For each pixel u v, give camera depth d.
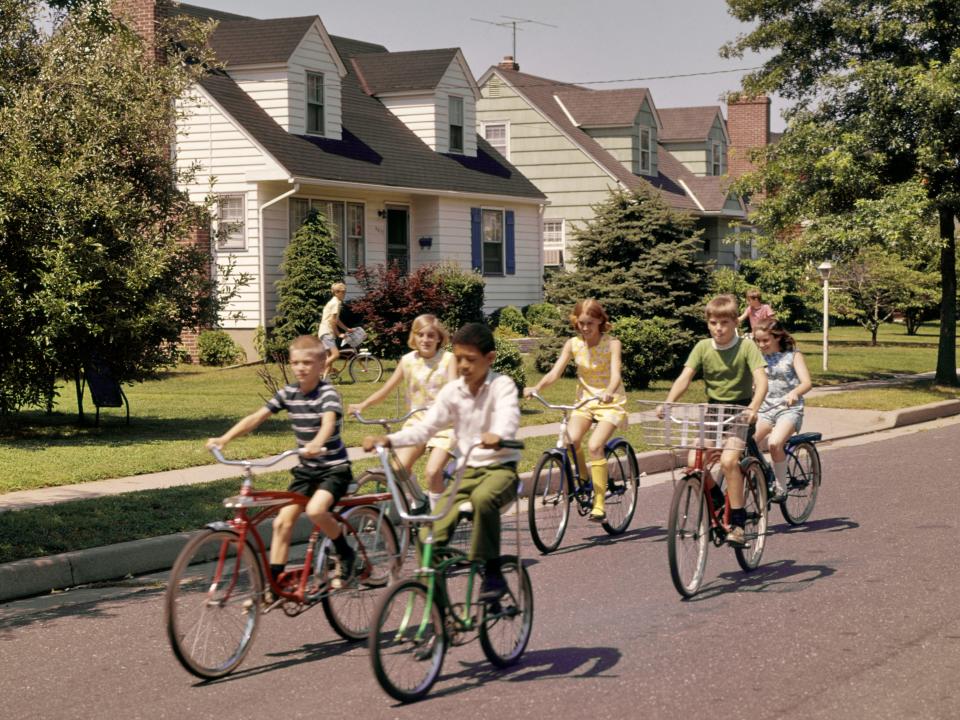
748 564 8.63
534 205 36.03
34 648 6.99
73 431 15.83
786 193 23.05
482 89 40.25
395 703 5.83
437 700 5.86
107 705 5.89
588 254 26.19
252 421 6.75
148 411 18.28
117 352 15.91
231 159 27.59
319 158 28.72
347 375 24.47
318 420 6.77
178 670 6.50
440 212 32.12
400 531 7.42
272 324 27.80
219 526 6.34
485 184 33.84
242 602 6.41
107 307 15.05
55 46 16.30
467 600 6.13
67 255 14.40
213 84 28.20
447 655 6.67
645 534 10.32
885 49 22.94
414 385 8.51
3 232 14.31
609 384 9.83
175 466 12.89
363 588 7.13
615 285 25.45
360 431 15.85
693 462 8.17
